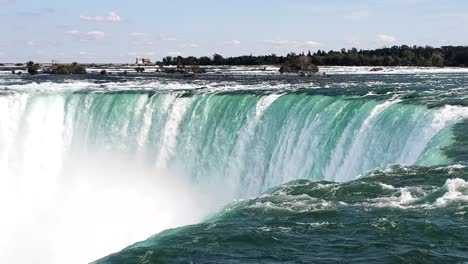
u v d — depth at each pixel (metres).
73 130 42.84
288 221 15.49
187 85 57.03
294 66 105.69
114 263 13.59
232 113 36.50
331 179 29.80
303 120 32.75
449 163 19.58
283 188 18.42
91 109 42.59
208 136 37.50
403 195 16.78
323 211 15.95
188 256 13.73
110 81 68.75
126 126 40.94
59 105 43.34
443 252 13.22
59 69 101.31
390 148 27.28
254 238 14.46
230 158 35.91
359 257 13.22
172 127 39.12
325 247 13.81
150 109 40.28
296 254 13.55
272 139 34.41
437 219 14.88
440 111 26.75
